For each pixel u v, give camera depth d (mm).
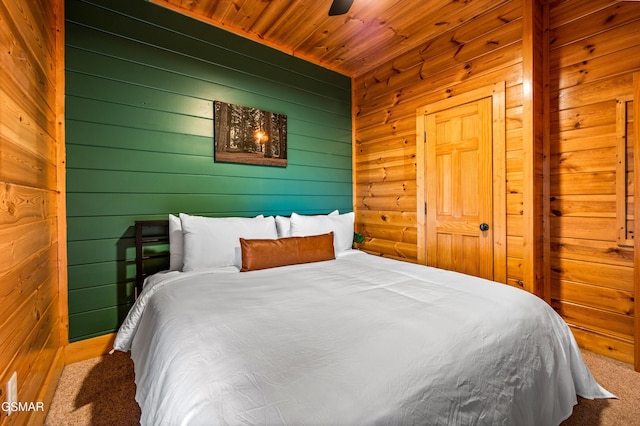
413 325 1027
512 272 2209
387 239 3244
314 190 3213
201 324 1060
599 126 1960
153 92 2201
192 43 2369
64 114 1852
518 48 2156
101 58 1995
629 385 1614
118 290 2064
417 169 2877
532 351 1130
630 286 1856
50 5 1718
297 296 1396
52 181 1712
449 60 2604
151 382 924
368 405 673
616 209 1901
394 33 2652
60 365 1740
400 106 3061
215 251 2049
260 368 771
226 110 2531
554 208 2170
